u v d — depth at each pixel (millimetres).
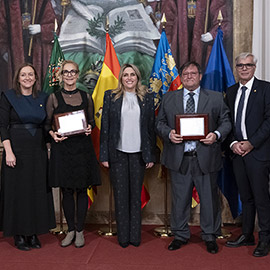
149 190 4168
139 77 3338
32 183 3236
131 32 4098
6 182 3227
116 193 3328
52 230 3840
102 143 3312
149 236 3691
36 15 4148
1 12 4160
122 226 3330
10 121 3246
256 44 3830
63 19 4141
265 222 3105
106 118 3320
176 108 3215
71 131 3168
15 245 3393
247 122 3094
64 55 4160
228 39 3982
